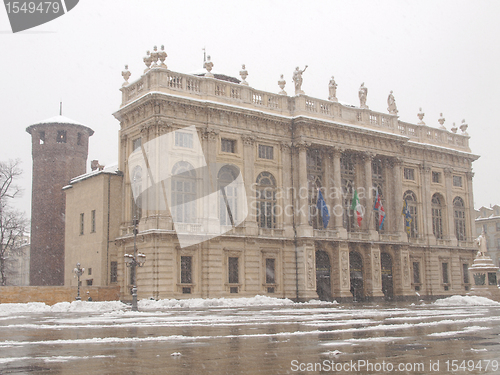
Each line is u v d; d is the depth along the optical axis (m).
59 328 23.38
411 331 20.50
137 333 20.62
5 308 42.31
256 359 13.64
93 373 11.76
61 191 78.00
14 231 73.88
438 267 71.56
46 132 78.88
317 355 14.20
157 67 52.09
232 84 56.28
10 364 13.12
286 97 59.97
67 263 62.44
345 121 63.03
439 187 74.62
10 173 71.31
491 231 121.81
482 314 31.86
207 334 19.92
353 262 62.44
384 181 67.75
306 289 56.12
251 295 54.00
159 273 48.78
